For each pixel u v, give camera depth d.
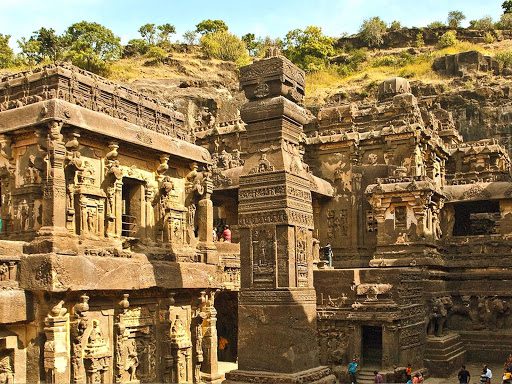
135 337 22.70
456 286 38.94
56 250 19.09
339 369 30.14
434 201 39.34
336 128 44.88
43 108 19.98
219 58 86.06
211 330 25.97
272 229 16.23
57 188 19.73
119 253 21.67
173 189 25.66
